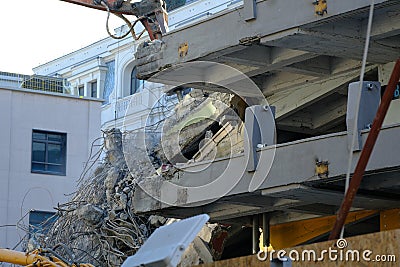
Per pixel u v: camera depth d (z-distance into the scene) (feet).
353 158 39.68
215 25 47.01
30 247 67.87
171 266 21.93
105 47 130.11
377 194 43.80
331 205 49.42
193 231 22.50
